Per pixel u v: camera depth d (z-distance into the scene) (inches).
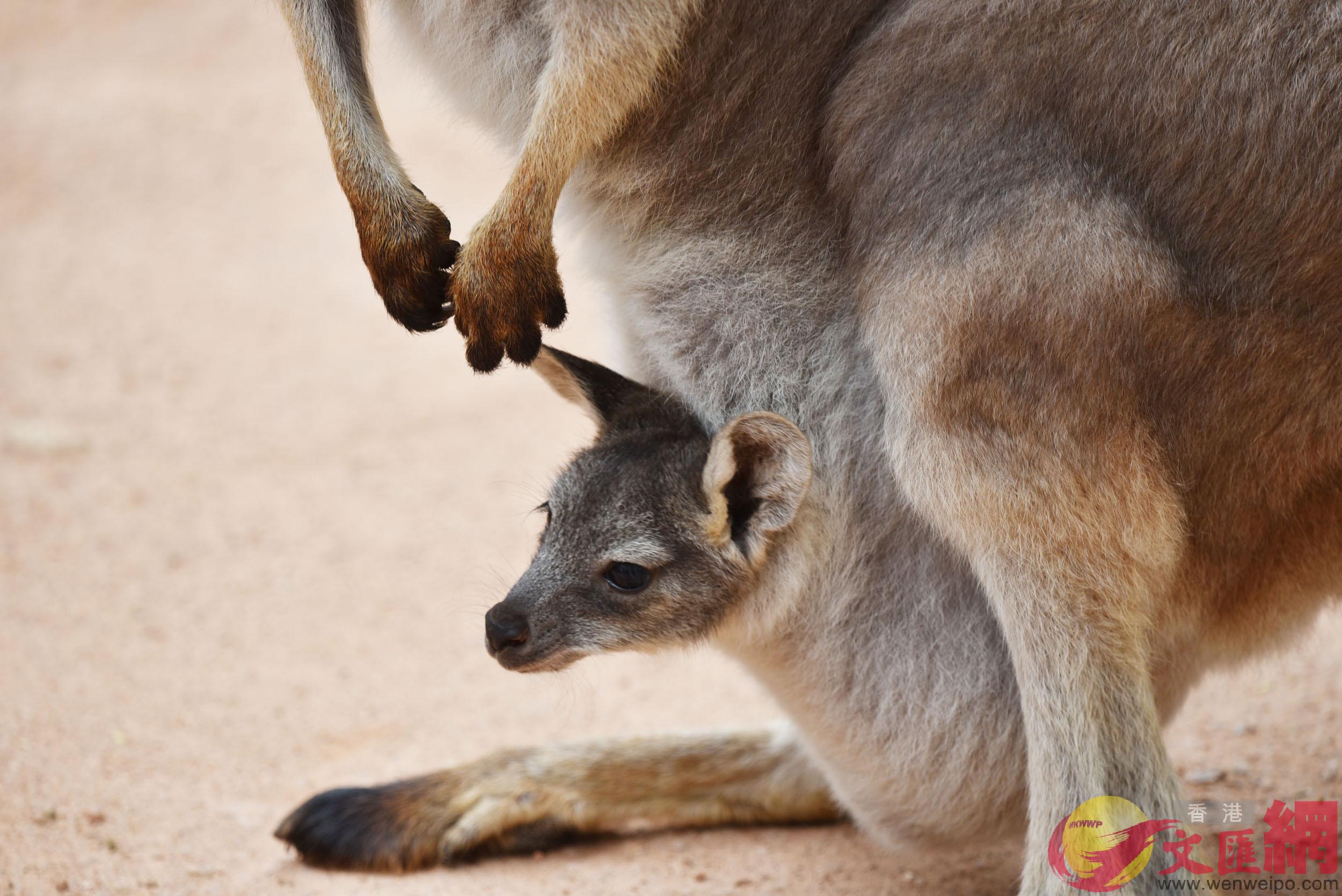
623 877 354.9
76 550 569.3
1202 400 280.8
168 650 488.1
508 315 305.6
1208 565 298.2
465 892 346.3
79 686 456.8
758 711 452.8
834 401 313.1
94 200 1029.2
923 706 315.6
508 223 303.0
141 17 1343.5
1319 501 294.5
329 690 465.4
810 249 311.9
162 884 345.7
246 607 524.7
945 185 282.4
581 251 343.3
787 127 309.1
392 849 358.6
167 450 674.2
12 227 984.3
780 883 351.6
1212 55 271.7
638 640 321.7
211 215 1005.8
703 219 316.8
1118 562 281.4
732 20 302.2
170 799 390.6
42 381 751.7
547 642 318.7
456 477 649.0
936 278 278.7
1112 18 276.1
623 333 343.9
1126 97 275.7
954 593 310.8
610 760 375.2
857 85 297.4
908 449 284.5
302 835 360.5
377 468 660.7
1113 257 271.6
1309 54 267.4
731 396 323.6
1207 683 457.1
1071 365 273.6
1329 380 278.4
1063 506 278.1
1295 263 271.6
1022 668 286.5
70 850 358.0
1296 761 402.6
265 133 1137.4
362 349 809.5
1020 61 280.7
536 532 588.4
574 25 294.0
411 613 523.5
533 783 368.8
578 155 304.3
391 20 335.6
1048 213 274.5
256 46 1290.6
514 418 720.3
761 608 318.0
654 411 333.4
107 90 1214.3
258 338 820.0
